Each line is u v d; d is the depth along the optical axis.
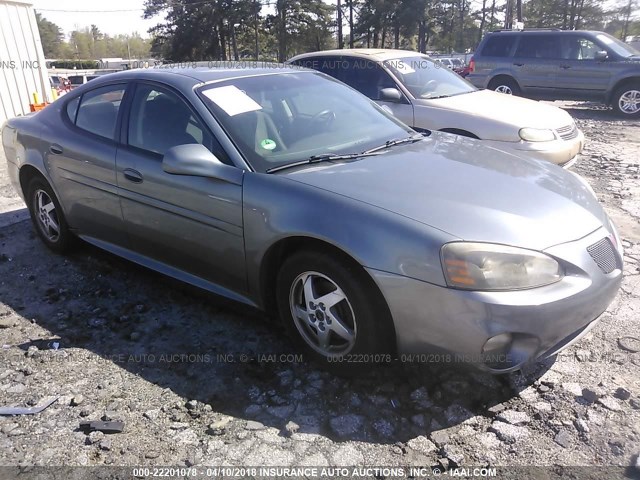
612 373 2.86
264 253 2.90
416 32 59.41
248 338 3.26
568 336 2.61
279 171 2.99
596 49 12.32
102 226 3.91
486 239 2.43
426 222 2.50
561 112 6.55
